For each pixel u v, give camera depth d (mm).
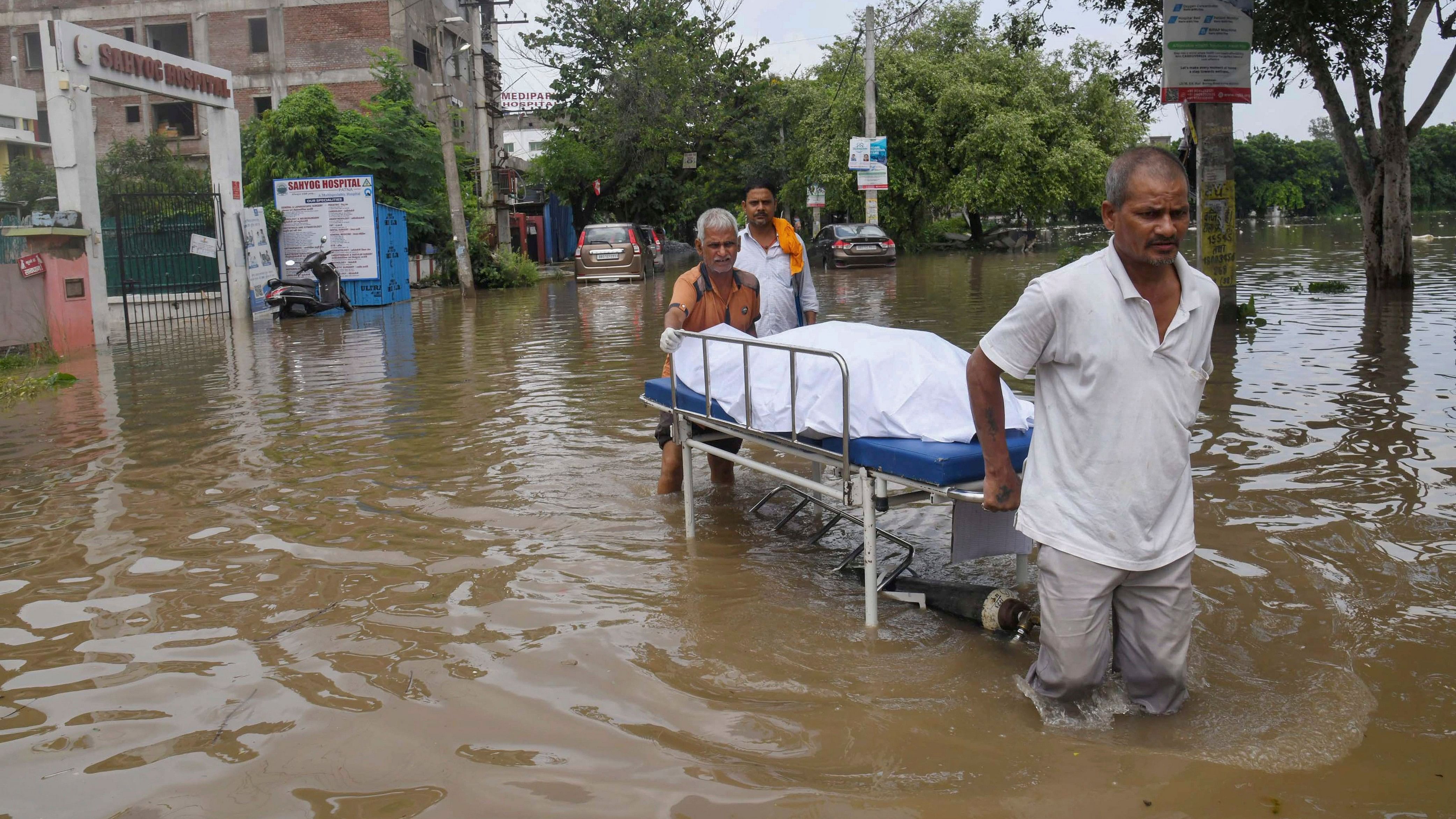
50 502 5426
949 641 3430
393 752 2730
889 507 3531
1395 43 13984
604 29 36094
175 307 18703
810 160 36312
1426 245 27484
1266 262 22672
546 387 8836
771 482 5633
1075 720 2844
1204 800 2426
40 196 24031
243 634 3584
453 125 29062
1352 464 5324
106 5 31641
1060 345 2754
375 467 6039
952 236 40094
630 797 2482
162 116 32625
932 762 2631
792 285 5555
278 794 2537
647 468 5895
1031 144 33062
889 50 35062
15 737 2873
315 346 13078
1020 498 3025
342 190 19906
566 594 3914
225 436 7137
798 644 3416
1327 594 3674
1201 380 2781
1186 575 2803
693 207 45625
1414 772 2531
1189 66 10953
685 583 4039
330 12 30953
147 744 2811
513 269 25453
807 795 2477
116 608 3861
